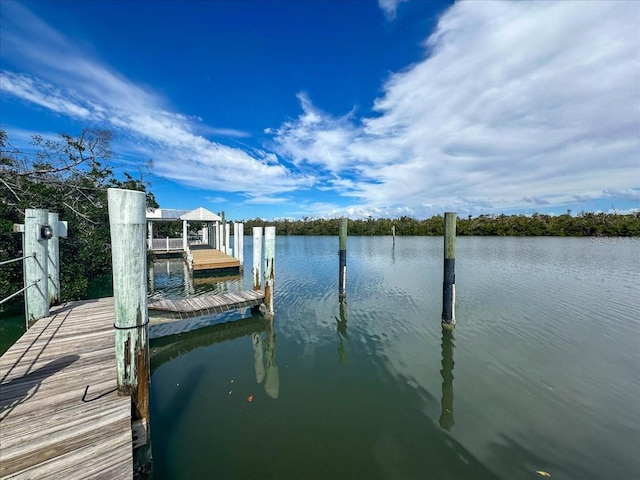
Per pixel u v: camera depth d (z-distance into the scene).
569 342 5.50
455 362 4.85
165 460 2.89
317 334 6.22
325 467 2.82
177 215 21.92
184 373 4.66
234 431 3.30
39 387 2.75
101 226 11.18
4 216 7.05
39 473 1.81
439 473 2.73
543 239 31.03
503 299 8.34
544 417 3.48
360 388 4.16
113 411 2.40
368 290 9.88
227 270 13.88
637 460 2.83
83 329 4.34
